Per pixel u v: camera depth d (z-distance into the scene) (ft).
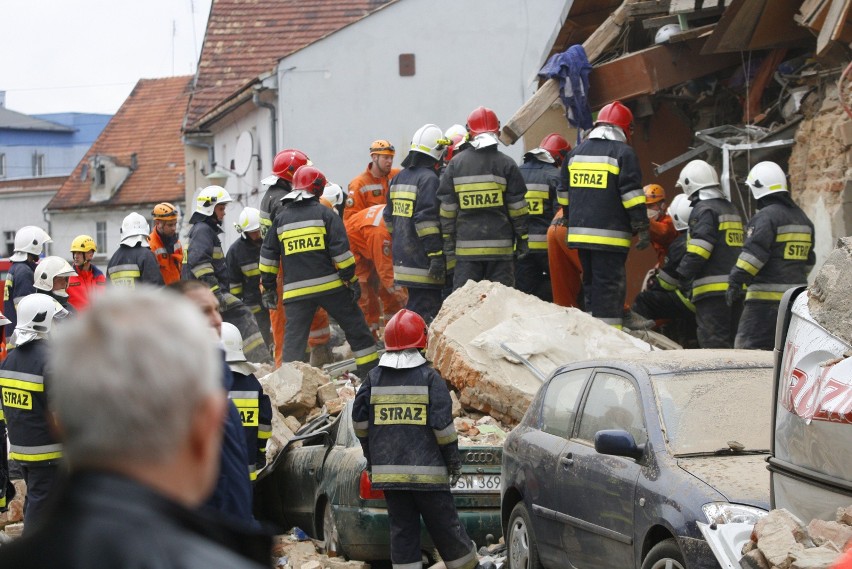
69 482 6.39
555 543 23.66
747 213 44.37
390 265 48.55
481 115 40.60
